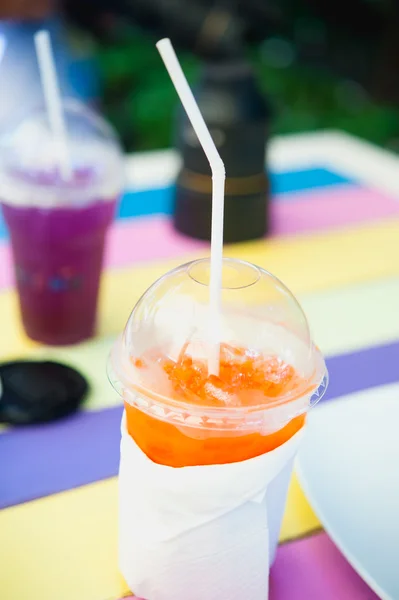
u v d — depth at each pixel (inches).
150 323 17.4
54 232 23.5
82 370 24.4
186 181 32.1
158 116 63.8
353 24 70.7
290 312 17.8
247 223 32.2
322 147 43.2
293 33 74.7
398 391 22.2
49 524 19.2
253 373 16.8
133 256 31.3
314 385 17.1
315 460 19.7
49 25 50.5
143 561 17.3
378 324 27.7
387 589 16.8
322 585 18.2
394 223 35.3
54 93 24.0
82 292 24.9
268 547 17.1
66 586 17.9
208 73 30.7
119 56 66.8
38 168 24.0
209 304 17.0
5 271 29.8
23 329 25.9
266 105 31.3
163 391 16.5
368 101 71.2
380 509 18.7
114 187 24.4
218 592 17.3
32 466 20.8
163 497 16.5
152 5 38.2
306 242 33.1
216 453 16.4
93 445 21.6
